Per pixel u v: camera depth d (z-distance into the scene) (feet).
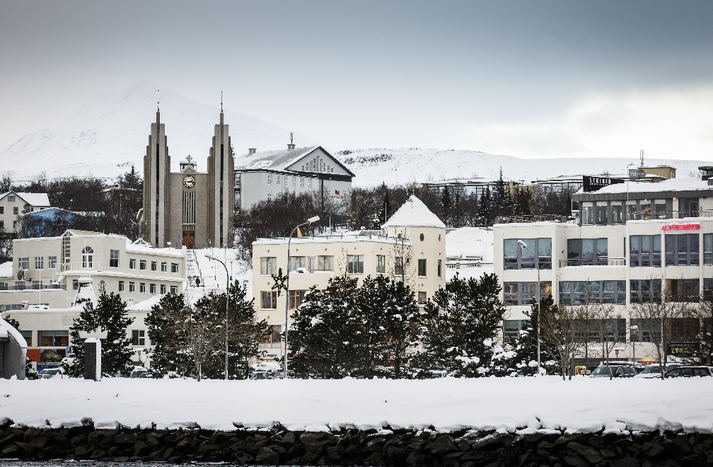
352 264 459.73
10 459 224.53
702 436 195.72
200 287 619.67
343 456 212.02
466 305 339.57
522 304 436.35
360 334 323.78
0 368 284.82
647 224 426.10
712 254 417.08
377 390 233.96
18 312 490.90
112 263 573.74
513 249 439.63
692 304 400.67
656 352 408.46
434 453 206.08
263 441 217.15
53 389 247.70
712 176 494.18
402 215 498.69
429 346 340.39
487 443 204.23
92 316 367.66
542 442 202.18
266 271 472.44
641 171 576.20
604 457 198.08
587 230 445.37
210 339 343.67
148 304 509.76
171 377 342.64
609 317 398.42
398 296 334.24
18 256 593.01
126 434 224.74
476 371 328.70
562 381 241.14
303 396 230.68
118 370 361.30
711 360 359.66
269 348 458.09
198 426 223.51
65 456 224.74
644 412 203.41
